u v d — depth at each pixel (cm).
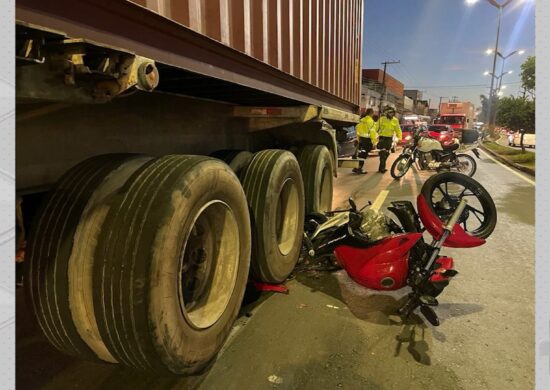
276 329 301
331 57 584
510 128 2041
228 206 249
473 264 442
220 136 404
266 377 246
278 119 441
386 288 326
